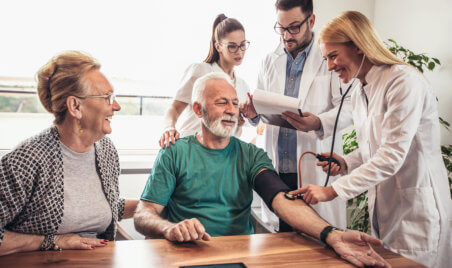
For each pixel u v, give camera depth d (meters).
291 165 2.01
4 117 2.57
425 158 1.47
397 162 1.34
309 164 1.97
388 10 2.89
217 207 1.41
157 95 2.89
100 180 1.27
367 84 1.51
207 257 1.04
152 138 2.94
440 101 2.43
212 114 1.41
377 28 3.02
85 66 1.13
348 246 1.09
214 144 1.47
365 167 1.36
